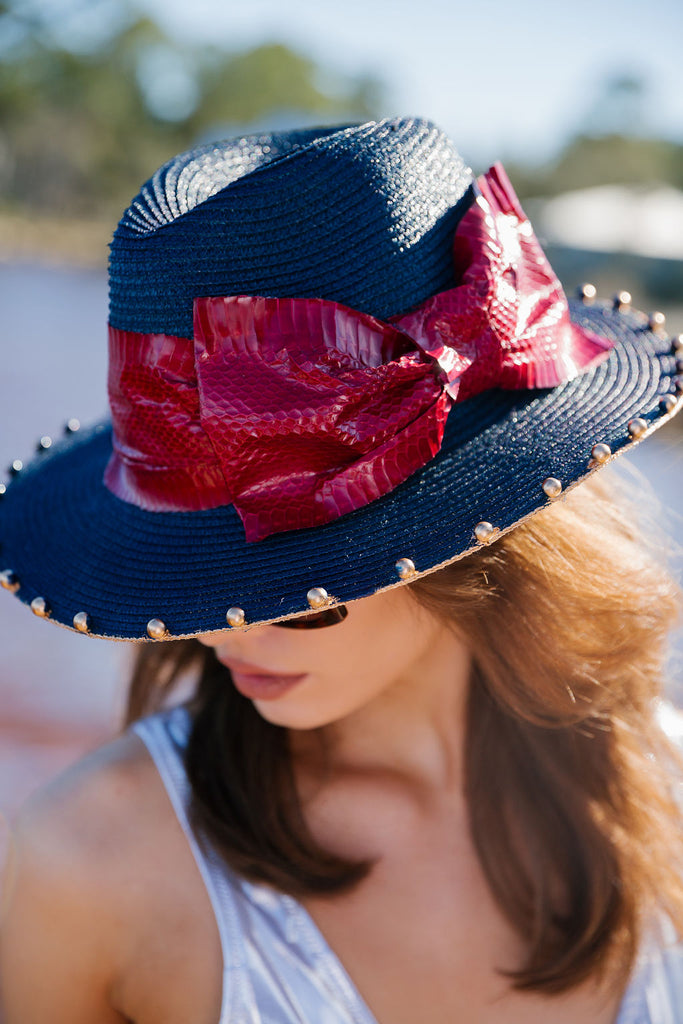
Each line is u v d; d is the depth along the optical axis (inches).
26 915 54.9
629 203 853.8
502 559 56.4
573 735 62.1
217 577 50.1
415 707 62.0
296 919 55.7
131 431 53.1
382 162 51.3
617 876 59.6
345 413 49.1
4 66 1764.3
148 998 55.7
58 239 1379.2
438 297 51.0
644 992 57.2
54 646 181.6
